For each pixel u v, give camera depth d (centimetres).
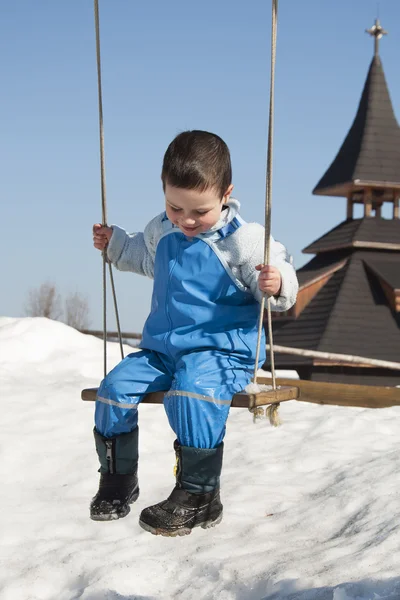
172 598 319
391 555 330
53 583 343
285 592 304
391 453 538
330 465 534
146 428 634
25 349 927
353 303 2517
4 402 695
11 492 492
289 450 575
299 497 464
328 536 386
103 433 360
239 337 353
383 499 418
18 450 567
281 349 1238
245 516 426
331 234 2736
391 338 2442
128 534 408
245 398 323
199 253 351
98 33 391
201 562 346
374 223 2661
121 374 355
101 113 396
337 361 2344
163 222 368
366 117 2758
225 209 354
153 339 359
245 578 324
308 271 2712
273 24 349
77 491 492
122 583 329
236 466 541
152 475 520
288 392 348
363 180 2580
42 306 4525
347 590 293
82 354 943
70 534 411
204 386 337
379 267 2588
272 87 347
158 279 364
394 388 788
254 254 347
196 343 349
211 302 351
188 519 349
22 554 379
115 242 392
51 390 751
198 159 324
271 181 342
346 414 701
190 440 342
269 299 344
